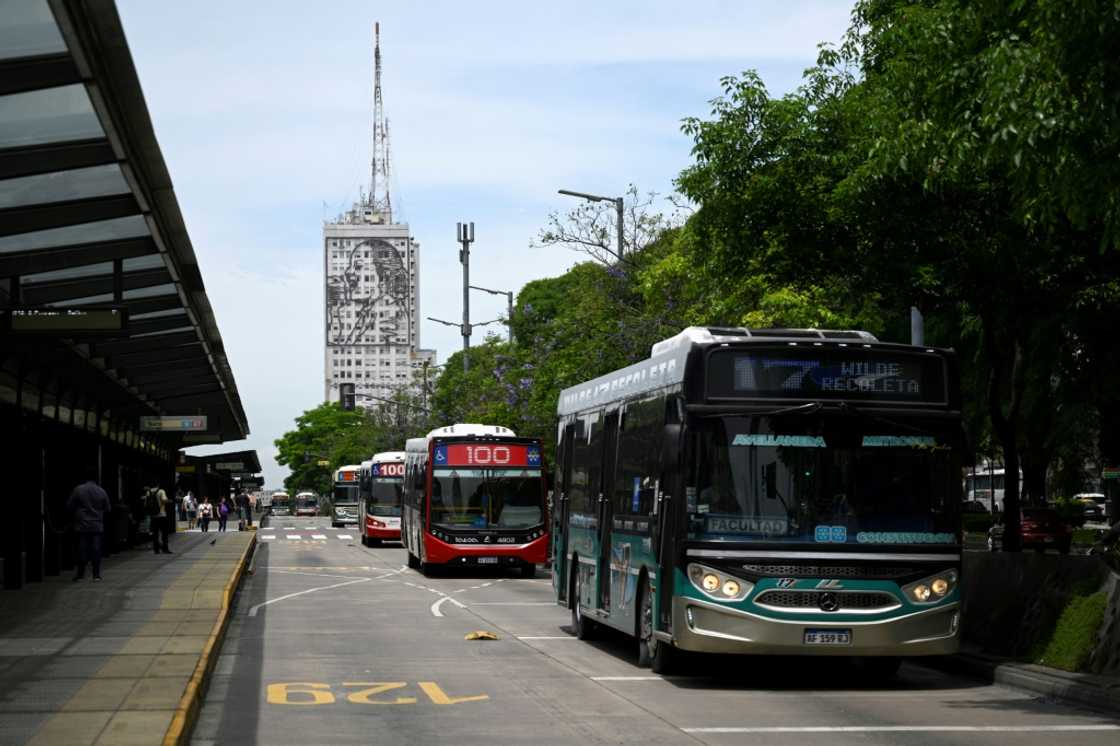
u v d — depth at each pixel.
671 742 11.05
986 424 32.56
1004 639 16.61
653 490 15.91
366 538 61.78
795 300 27.02
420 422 80.75
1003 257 16.91
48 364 28.45
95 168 16.34
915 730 11.72
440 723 12.05
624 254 39.22
